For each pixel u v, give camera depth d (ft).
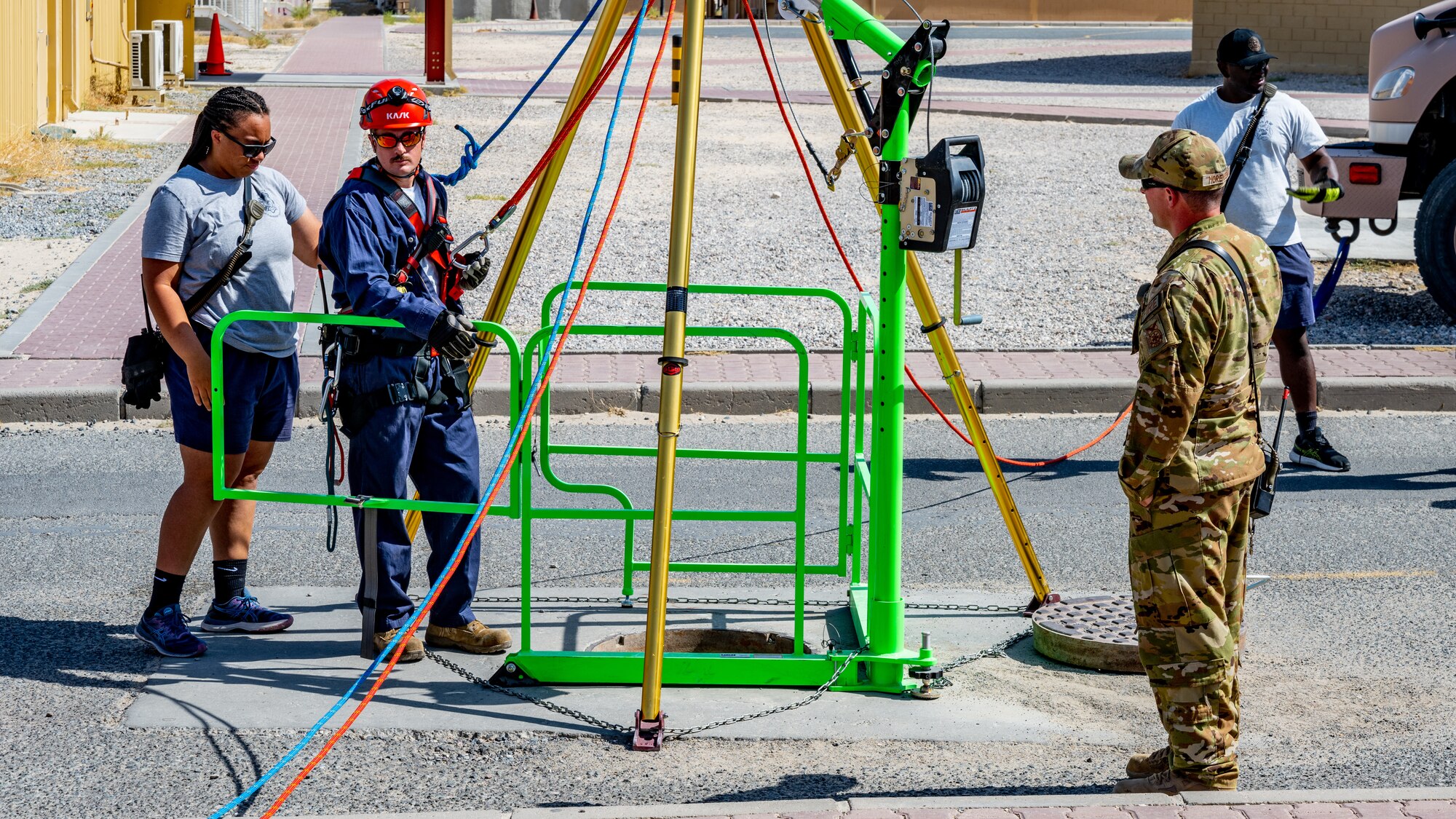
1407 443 29.96
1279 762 15.42
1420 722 16.60
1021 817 12.21
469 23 179.11
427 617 19.17
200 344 17.37
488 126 74.18
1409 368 33.94
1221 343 12.90
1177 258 13.07
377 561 17.69
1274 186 26.16
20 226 47.83
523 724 16.35
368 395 16.99
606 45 18.71
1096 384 32.50
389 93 16.79
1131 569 13.48
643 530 24.63
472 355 17.84
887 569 17.42
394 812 14.07
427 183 17.54
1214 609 13.23
